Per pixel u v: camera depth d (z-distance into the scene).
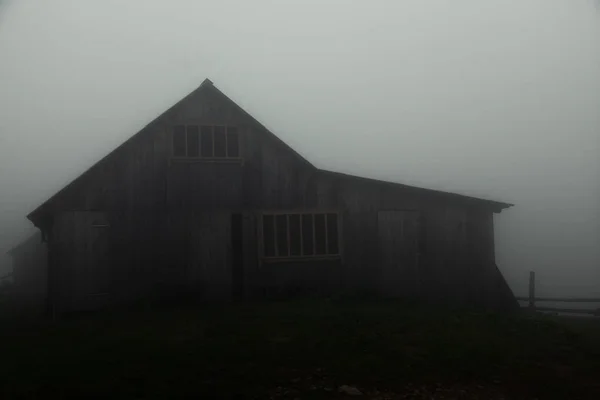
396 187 18.31
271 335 11.21
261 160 17.94
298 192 17.95
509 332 11.87
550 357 10.00
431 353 9.81
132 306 16.45
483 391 8.08
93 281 16.34
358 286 17.80
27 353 10.12
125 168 17.00
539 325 12.69
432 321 12.92
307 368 8.84
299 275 17.59
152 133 17.34
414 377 8.55
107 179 16.80
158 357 9.36
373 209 18.20
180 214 17.19
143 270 16.70
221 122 17.88
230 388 7.77
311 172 18.08
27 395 7.44
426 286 18.17
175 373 8.43
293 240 17.70
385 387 8.11
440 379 8.52
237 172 17.73
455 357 9.56
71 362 9.15
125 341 10.80
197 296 16.97
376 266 17.95
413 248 18.28
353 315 13.48
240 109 17.92
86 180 16.61
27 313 19.08
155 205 17.06
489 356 9.72
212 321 13.16
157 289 16.72
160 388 7.71
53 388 7.70
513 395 7.95
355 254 17.92
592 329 13.70
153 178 17.16
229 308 15.56
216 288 17.12
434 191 18.31
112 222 16.67
